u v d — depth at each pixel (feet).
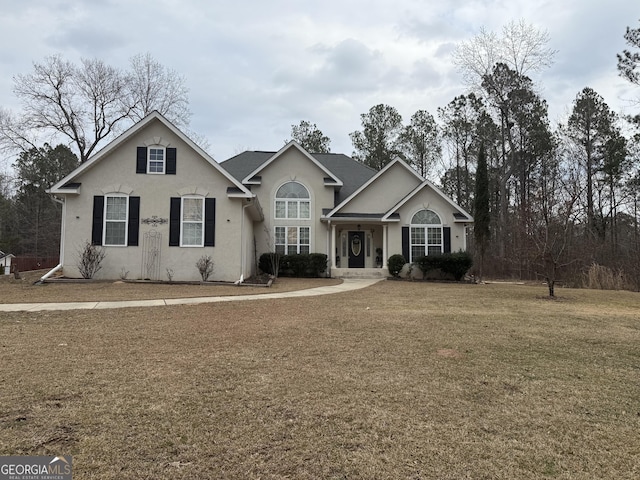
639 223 90.89
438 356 18.83
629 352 20.22
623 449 10.42
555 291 51.90
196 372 16.15
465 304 36.60
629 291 57.88
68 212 51.13
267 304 34.81
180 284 49.16
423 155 131.13
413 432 11.23
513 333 24.04
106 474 8.96
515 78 100.78
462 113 120.78
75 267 50.72
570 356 19.31
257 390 14.24
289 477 8.99
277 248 70.85
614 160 94.43
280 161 71.97
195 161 53.36
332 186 71.82
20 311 30.07
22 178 137.80
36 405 12.63
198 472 9.12
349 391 14.25
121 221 51.83
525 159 106.32
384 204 72.02
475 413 12.58
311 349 19.81
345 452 10.09
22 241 135.44
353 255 74.33
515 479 9.01
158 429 11.16
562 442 10.77
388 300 38.55
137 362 17.40
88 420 11.62
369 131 132.57
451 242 67.62
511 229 92.17
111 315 28.84
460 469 9.39
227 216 53.31
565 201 55.83
